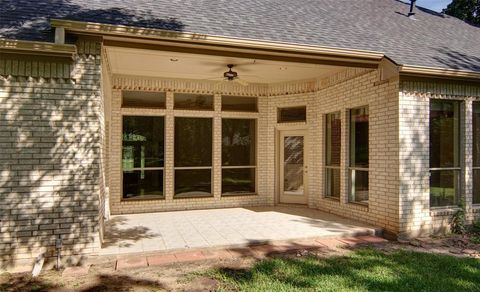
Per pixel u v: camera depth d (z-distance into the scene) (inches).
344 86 361.1
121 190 382.9
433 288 191.6
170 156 398.9
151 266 225.9
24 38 217.5
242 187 434.0
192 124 413.1
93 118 233.9
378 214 315.6
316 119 409.7
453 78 307.3
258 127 436.5
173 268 222.7
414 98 300.7
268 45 271.0
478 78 309.3
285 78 402.0
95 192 233.0
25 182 221.3
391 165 302.0
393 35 366.3
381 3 485.7
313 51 283.0
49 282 201.3
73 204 228.8
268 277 206.5
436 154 316.2
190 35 249.9
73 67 230.8
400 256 247.9
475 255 253.4
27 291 189.0
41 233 223.0
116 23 242.5
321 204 398.9
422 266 226.5
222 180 423.5
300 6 394.6
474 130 335.0
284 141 442.3
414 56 315.0
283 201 439.8
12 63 220.4
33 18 242.5
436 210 309.4
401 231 293.4
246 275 209.8
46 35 224.8
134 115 390.6
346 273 213.3
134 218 352.8
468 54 360.2
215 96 418.3
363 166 343.3
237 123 433.4
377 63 312.3
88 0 288.4
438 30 428.5
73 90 230.5
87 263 230.4
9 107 219.8
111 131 377.7
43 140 224.8
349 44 309.3
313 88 412.2
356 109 353.7
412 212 297.7
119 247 249.1
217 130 418.3
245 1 364.5
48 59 225.3
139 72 366.3
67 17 245.3
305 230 300.8
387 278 205.2
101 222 252.8
